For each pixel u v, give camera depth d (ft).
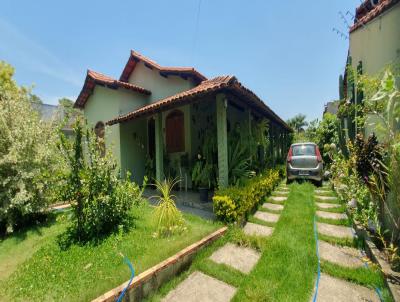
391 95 8.23
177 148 26.53
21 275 8.95
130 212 15.98
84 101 34.91
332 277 8.69
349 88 18.67
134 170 28.84
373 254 9.23
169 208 12.71
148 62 30.50
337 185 19.85
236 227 13.29
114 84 27.84
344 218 14.55
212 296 7.88
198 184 22.66
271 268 9.16
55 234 13.34
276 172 27.81
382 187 9.30
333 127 40.70
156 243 10.93
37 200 15.78
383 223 10.27
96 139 14.37
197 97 15.81
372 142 10.27
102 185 12.62
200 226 13.21
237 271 9.23
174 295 8.00
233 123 29.37
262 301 7.31
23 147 15.35
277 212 17.03
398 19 10.00
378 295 7.59
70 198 12.09
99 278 8.28
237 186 16.35
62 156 12.45
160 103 18.20
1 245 12.94
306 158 26.89
